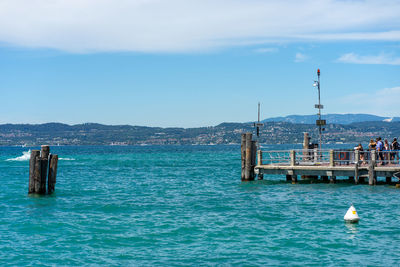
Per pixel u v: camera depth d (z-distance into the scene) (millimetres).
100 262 18922
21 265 18625
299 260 18781
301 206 30578
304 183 41656
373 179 36844
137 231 23969
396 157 39219
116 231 23984
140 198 36750
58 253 20172
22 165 89812
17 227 25109
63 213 29359
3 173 66812
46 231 24125
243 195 36562
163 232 23688
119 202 34281
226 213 28750
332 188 37906
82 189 43812
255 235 22781
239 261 18766
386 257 19016
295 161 40812
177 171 70125
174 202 34094
